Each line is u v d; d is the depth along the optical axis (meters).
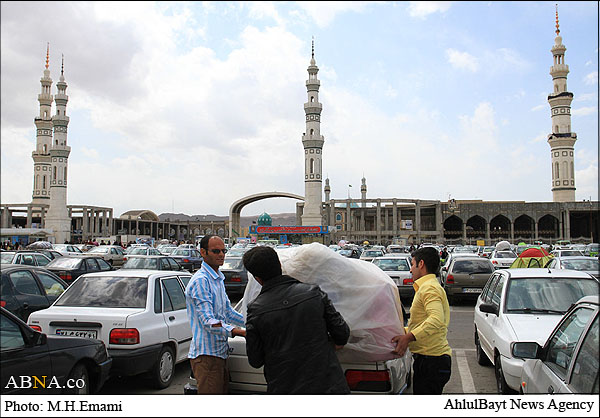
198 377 4.96
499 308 7.80
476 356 9.68
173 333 7.86
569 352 4.40
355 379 4.89
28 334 5.45
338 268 4.87
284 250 5.36
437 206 88.94
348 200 91.12
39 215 96.31
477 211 89.06
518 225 95.75
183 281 8.95
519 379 6.24
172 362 7.84
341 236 89.88
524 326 7.04
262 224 99.94
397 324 4.84
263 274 4.24
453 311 15.90
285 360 3.93
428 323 4.79
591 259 16.81
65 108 82.12
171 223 133.12
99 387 6.42
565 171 90.12
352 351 4.80
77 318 7.18
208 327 4.89
